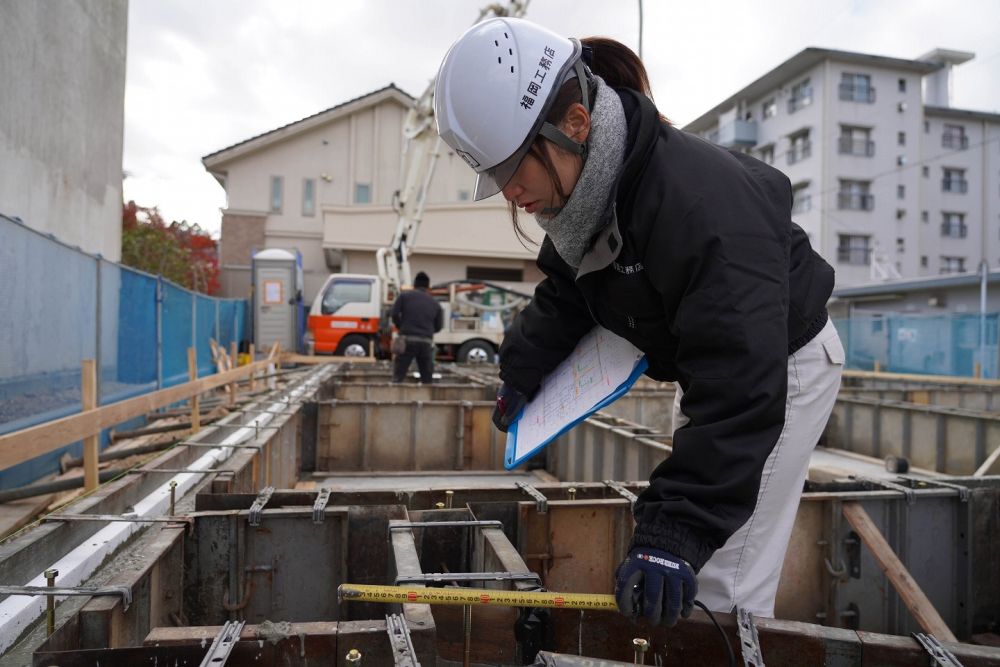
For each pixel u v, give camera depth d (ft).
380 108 73.36
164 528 7.03
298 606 7.64
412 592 4.01
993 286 69.26
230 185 71.72
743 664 4.76
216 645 4.11
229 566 7.47
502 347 6.29
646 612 3.53
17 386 13.91
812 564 9.25
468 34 4.49
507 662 5.38
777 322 3.73
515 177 4.36
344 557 7.66
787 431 5.01
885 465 19.17
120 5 30.12
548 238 5.65
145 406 14.55
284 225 72.23
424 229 66.95
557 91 4.11
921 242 101.60
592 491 9.33
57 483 13.10
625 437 14.37
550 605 4.04
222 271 70.64
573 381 5.71
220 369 32.58
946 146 103.40
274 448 13.73
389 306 47.11
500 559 5.78
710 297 3.72
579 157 4.22
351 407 19.08
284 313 57.06
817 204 92.79
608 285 4.66
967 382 35.24
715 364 3.72
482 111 4.16
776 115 100.83
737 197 3.90
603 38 4.89
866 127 93.30
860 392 29.04
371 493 8.59
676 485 3.70
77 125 25.46
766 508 5.14
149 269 57.00
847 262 92.68
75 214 25.45
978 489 9.79
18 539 6.61
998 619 9.91
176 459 10.71
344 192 73.15
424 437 19.35
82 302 17.42
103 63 28.19
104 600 5.02
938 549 9.71
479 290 52.60
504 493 9.15
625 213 4.19
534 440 5.35
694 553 3.59
